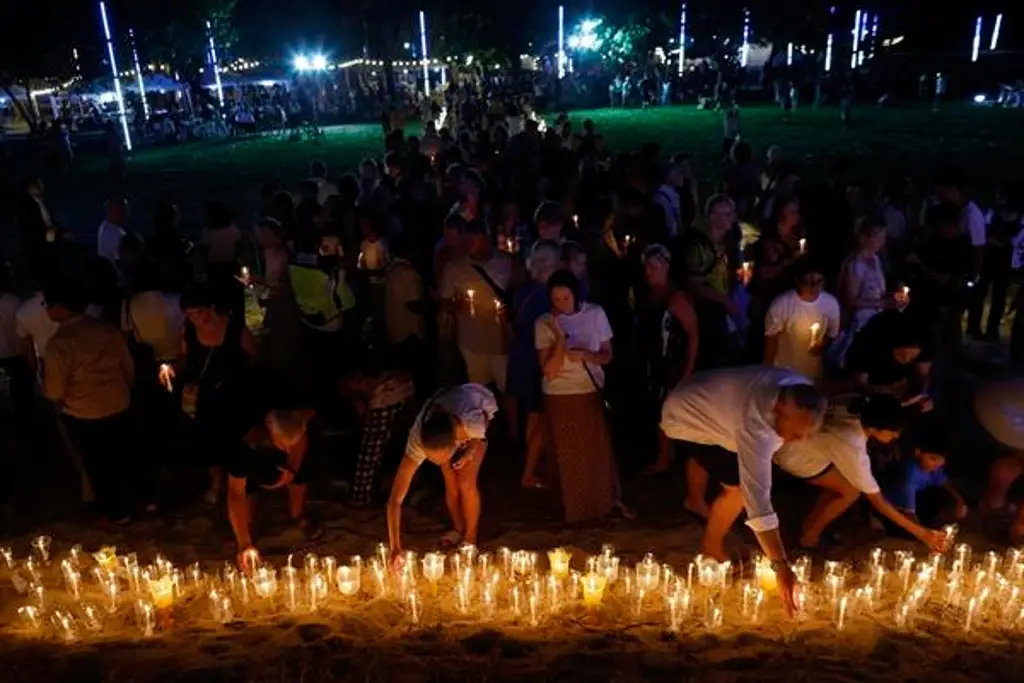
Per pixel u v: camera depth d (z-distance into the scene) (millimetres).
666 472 7715
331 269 8688
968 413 8586
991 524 6598
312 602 5676
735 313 7602
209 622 5500
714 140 32406
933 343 6223
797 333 6895
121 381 6820
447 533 6691
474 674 4703
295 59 54688
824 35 50438
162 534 6906
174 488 7719
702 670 4734
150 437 8688
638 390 8734
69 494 7691
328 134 41188
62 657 4984
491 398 6016
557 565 5773
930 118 37406
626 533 6688
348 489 7520
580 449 6688
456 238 7703
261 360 8773
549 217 8180
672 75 50625
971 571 5906
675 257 7363
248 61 58125
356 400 7270
